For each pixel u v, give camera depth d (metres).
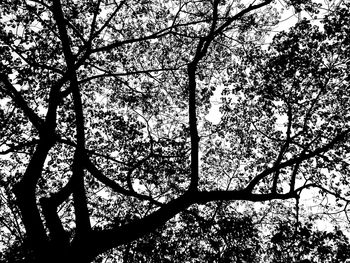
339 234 10.59
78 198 9.39
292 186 10.43
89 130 13.41
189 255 12.79
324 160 11.60
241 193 9.56
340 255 10.26
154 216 8.90
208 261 11.34
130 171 10.30
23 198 8.59
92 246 8.24
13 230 12.34
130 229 8.60
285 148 11.41
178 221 13.30
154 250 12.24
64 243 8.51
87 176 13.92
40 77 11.95
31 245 8.30
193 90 11.09
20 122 11.55
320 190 12.58
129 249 12.30
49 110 9.57
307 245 10.49
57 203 9.20
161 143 12.77
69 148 13.62
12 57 10.04
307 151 11.45
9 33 10.16
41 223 8.55
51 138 9.20
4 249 11.62
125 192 9.85
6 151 9.46
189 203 9.27
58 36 11.30
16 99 9.88
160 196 13.87
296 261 10.55
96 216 14.52
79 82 10.45
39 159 8.98
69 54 10.74
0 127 10.77
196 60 11.62
